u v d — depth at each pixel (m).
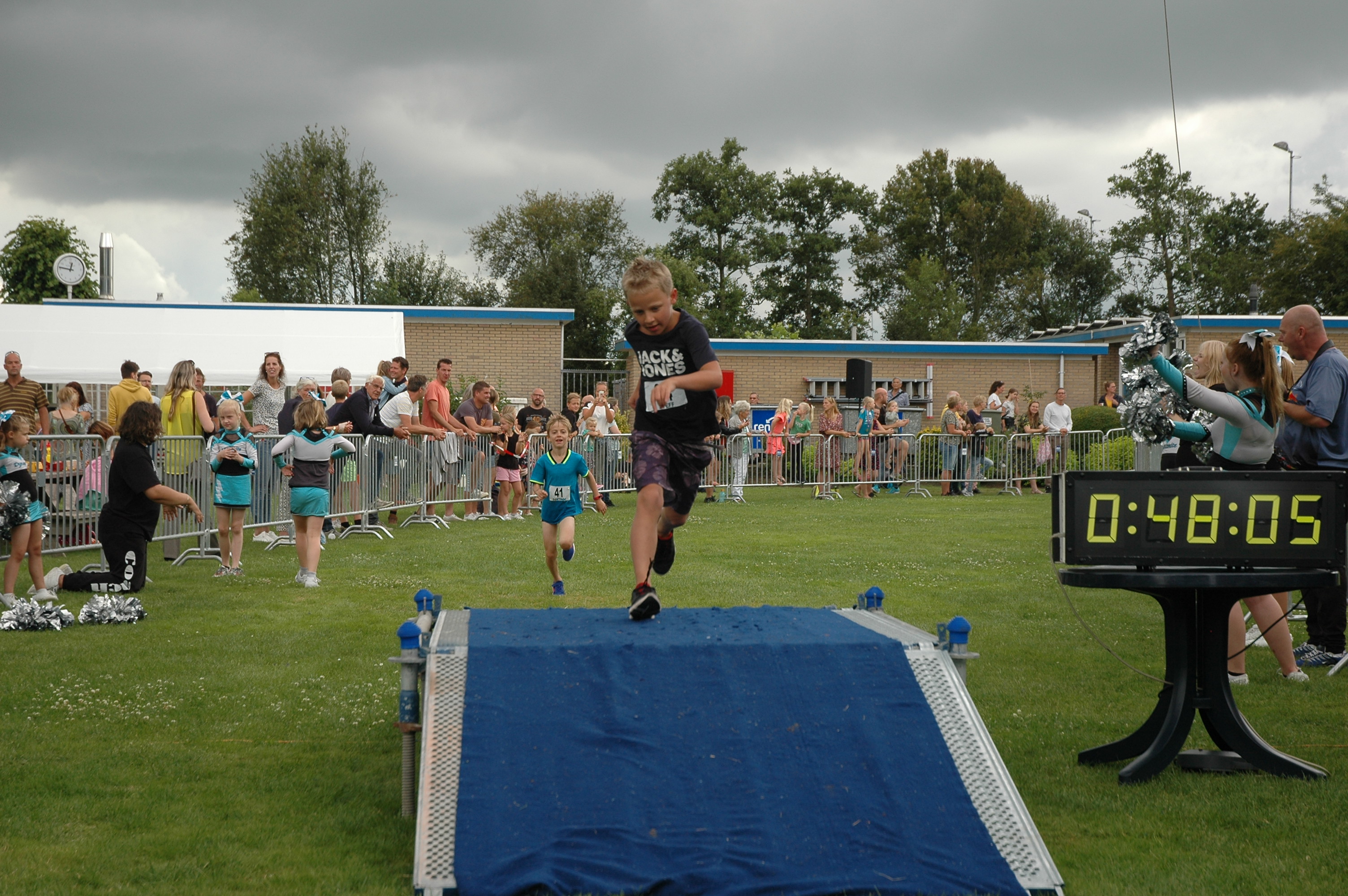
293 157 50.03
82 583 8.30
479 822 3.17
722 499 17.72
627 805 3.26
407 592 8.48
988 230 59.69
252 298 47.84
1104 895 3.24
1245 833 3.80
